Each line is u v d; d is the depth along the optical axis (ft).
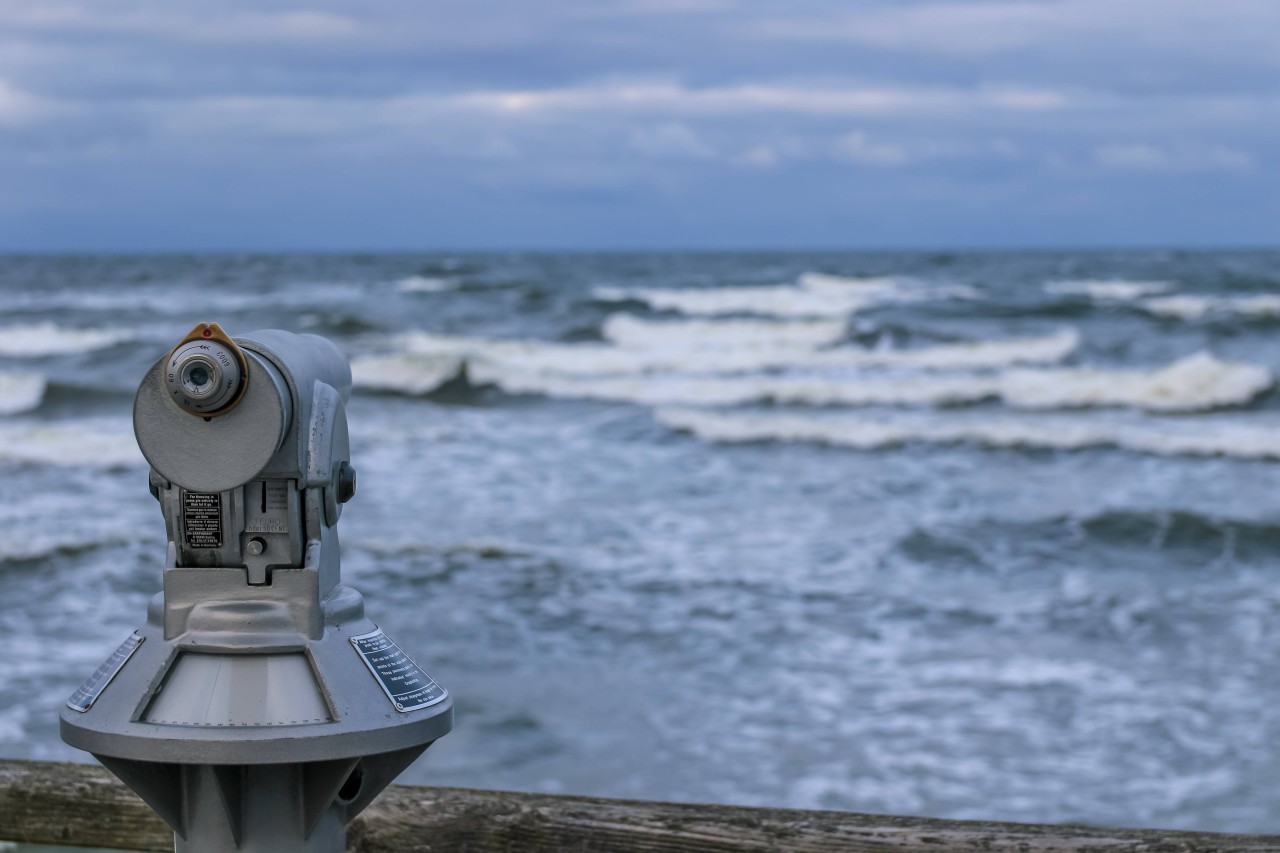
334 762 5.13
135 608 32.48
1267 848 6.49
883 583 35.45
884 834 6.74
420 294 156.46
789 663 28.81
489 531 41.27
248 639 5.13
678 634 30.89
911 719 25.29
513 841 7.06
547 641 30.40
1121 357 92.99
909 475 52.70
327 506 5.35
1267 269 226.17
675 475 52.24
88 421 69.87
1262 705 25.75
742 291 153.89
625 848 6.96
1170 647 29.84
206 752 4.90
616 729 24.86
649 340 110.01
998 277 203.10
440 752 23.67
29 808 7.62
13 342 104.37
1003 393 74.84
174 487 5.17
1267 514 44.93
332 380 5.61
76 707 5.20
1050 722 25.03
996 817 20.83
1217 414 70.59
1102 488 50.29
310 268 262.47
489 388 80.43
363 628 5.48
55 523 42.14
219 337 4.87
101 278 220.43
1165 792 21.74
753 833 6.83
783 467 54.49
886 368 91.71
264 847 5.22
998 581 35.88
